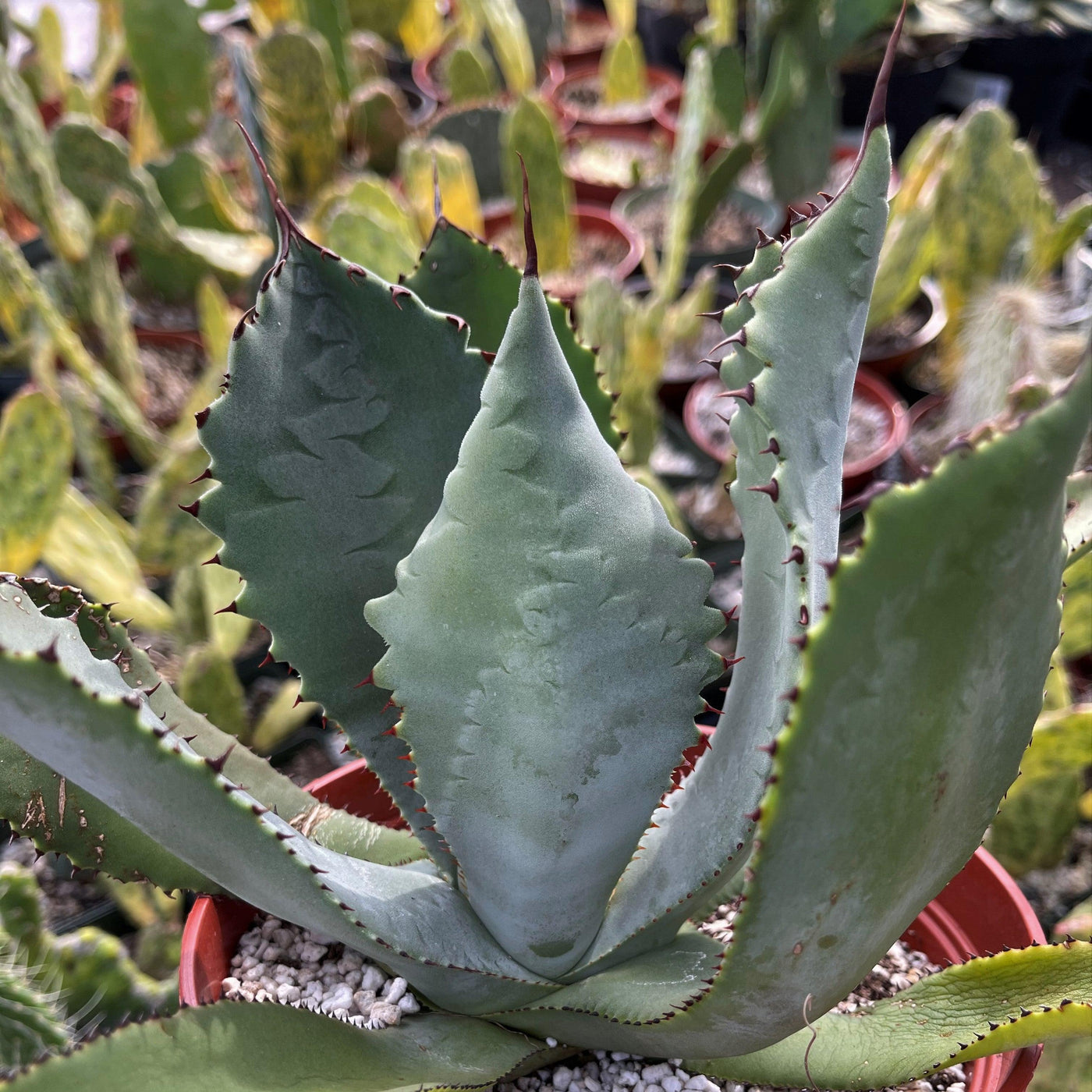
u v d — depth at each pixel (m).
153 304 1.06
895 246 0.86
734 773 0.34
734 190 1.14
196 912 0.40
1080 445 0.22
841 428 0.30
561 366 0.27
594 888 0.34
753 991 0.28
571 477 0.28
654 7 1.54
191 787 0.27
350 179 1.02
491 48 1.29
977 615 0.23
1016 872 0.57
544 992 0.36
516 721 0.30
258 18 1.34
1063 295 0.91
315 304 0.32
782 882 0.25
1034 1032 0.30
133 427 0.81
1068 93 1.32
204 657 0.60
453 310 0.39
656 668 0.30
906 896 0.28
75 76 1.41
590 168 1.24
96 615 0.36
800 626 0.29
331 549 0.35
